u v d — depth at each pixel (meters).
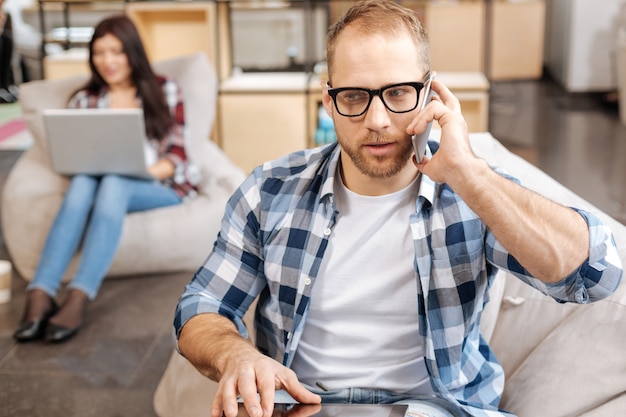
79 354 2.82
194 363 1.46
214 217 3.47
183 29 4.86
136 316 3.11
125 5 4.70
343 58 1.35
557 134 6.05
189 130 3.80
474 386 1.51
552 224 1.28
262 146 4.84
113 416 2.44
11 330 3.01
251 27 5.09
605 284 1.33
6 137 6.14
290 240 1.51
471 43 7.35
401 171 1.43
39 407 2.49
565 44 7.61
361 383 1.49
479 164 1.28
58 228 3.05
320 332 1.51
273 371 1.32
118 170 3.23
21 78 7.81
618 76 6.48
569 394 1.47
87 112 3.13
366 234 1.47
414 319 1.47
